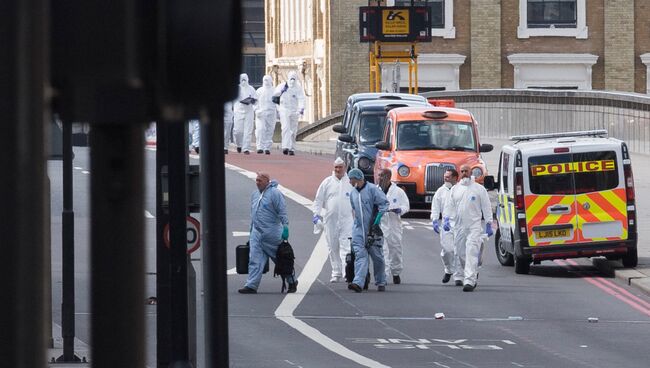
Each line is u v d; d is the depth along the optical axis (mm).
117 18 9852
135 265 10508
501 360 52438
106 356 10453
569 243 79500
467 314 65562
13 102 9406
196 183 43531
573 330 60969
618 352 54719
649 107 140250
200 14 10367
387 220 75875
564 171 79562
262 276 79438
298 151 175500
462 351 54750
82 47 9859
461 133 110625
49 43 9781
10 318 9383
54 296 70000
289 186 124500
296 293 71938
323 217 76250
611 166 79750
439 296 71500
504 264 84938
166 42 10242
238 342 56500
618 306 68812
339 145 125625
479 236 73812
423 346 56000
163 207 41469
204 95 10430
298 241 93125
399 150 109750
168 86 10242
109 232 10438
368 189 72812
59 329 61406
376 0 180750
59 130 53531
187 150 36875
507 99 168625
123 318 10492
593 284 76875
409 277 78938
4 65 9398
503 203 83250
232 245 89688
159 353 41781
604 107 148375
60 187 118000
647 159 139375
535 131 163000
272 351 54188
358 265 72812
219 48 10445
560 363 51688
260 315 64375
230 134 180125
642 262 82375
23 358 9406
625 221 79688
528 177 79688
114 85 9875
